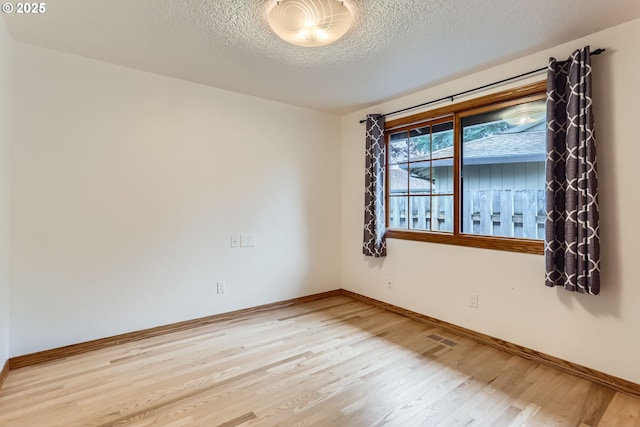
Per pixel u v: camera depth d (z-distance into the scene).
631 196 2.02
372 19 1.97
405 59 2.54
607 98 2.10
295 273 3.84
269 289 3.63
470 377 2.21
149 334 2.87
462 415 1.81
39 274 2.40
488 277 2.73
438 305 3.11
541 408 1.88
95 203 2.62
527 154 2.61
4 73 2.08
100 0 1.81
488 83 2.72
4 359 2.18
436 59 2.54
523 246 2.50
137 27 2.10
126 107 2.74
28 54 2.34
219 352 2.56
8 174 2.21
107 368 2.31
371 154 3.65
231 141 3.32
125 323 2.76
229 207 3.33
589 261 2.07
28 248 2.36
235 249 3.38
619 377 2.06
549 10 1.89
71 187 2.52
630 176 2.02
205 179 3.17
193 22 2.04
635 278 2.01
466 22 2.01
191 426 1.71
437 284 3.12
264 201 3.57
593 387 2.10
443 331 3.02
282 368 2.32
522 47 2.35
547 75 2.30
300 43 2.04
